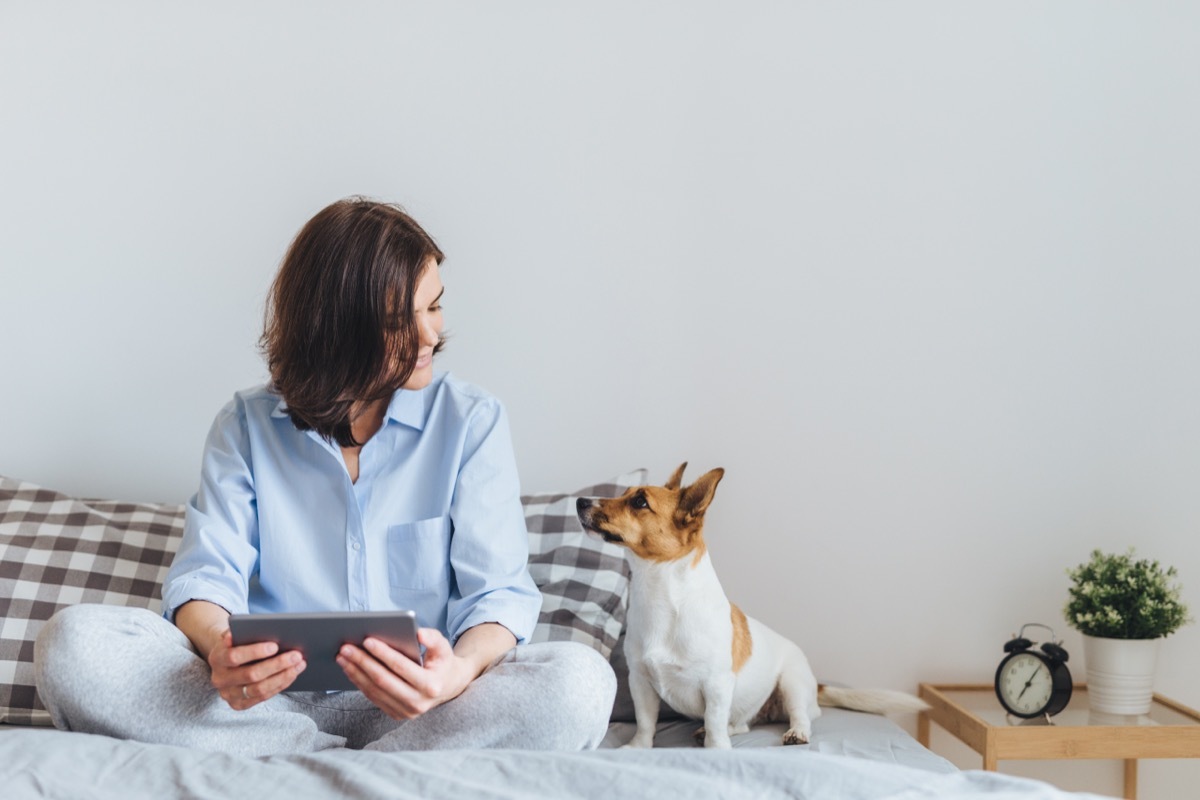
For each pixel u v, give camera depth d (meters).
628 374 2.08
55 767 0.97
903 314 2.08
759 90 2.09
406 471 1.46
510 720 1.14
